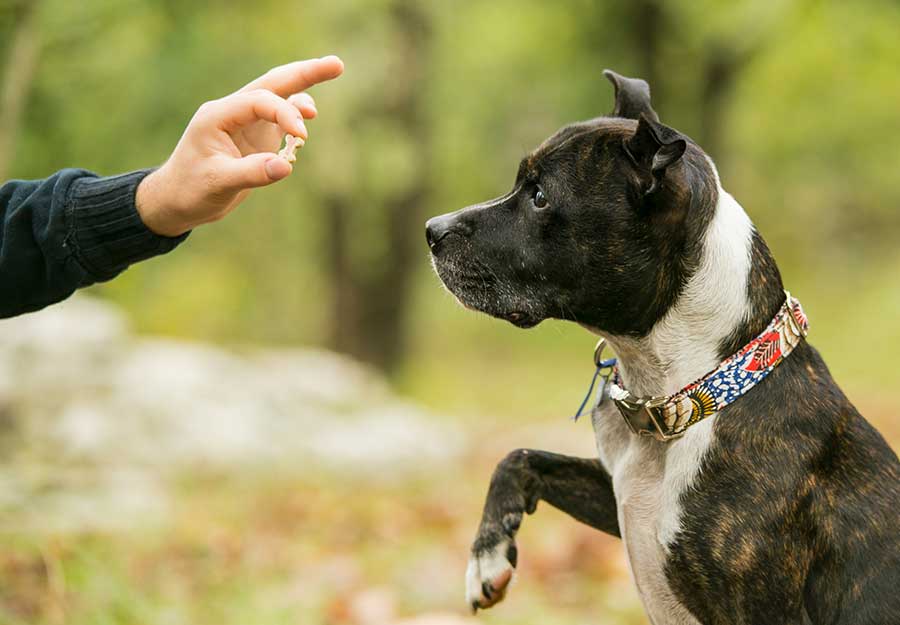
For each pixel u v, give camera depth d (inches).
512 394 826.8
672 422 148.6
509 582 164.4
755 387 148.3
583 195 155.6
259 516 339.0
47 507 265.0
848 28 700.7
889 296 952.3
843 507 147.0
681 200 148.8
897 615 144.1
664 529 148.8
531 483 167.8
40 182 129.4
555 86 951.0
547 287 160.1
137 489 331.9
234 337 924.0
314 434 444.1
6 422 367.6
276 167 114.5
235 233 795.4
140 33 484.1
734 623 145.9
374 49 611.2
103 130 472.7
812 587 146.7
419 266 850.1
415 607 250.5
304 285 944.9
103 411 391.2
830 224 1280.8
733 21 750.5
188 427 406.3
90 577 221.8
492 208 165.2
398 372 790.5
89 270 123.0
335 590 258.7
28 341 388.2
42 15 341.7
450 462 465.4
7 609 202.8
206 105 118.3
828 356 851.4
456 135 959.6
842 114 1080.8
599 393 166.4
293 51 576.4
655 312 152.7
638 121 151.8
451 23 789.9
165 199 118.9
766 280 152.9
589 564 283.9
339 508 356.2
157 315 822.5
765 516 143.4
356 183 629.6
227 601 244.1
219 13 547.2
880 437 154.3
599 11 845.2
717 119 833.5
